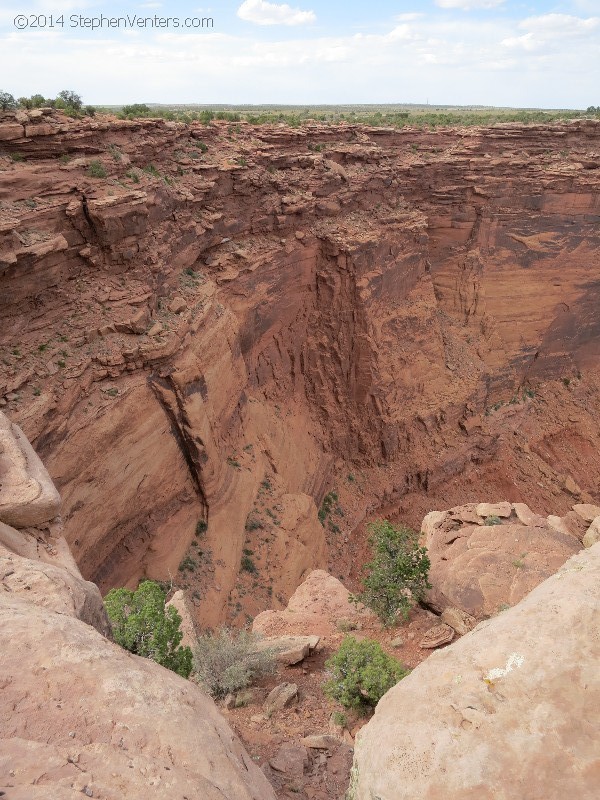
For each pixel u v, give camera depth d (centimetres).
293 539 2247
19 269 1434
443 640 1216
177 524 1902
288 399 2916
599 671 392
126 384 1689
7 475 771
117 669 464
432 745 373
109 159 1859
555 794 339
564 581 478
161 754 407
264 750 873
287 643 1219
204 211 2356
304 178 2841
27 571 602
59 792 356
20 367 1427
